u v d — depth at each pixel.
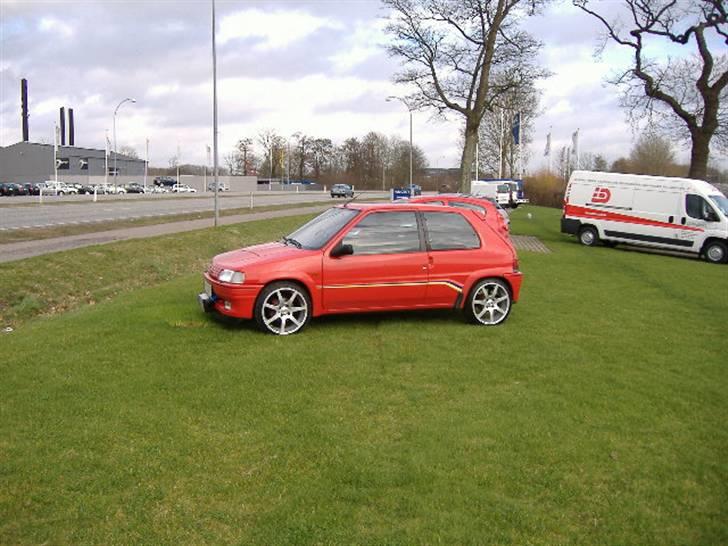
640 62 27.86
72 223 24.41
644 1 26.80
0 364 5.94
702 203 20.55
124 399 5.12
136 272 15.15
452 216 8.14
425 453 4.28
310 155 118.44
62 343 6.69
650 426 4.92
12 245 16.91
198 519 3.46
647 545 3.34
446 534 3.35
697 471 4.17
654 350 7.27
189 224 25.59
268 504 3.62
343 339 7.17
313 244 7.66
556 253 19.33
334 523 3.44
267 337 7.12
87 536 3.29
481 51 27.53
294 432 4.58
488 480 3.94
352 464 4.09
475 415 5.00
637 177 21.86
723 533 3.47
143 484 3.80
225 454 4.21
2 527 3.34
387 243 7.71
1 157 95.44
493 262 8.09
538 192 64.06
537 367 6.36
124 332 7.18
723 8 25.34
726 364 6.79
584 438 4.63
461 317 8.52
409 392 5.50
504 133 60.66
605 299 10.84
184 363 6.09
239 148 118.19
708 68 26.36
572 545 3.31
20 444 4.26
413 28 27.11
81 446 4.26
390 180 109.06
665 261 18.86
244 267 7.21
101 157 103.12
